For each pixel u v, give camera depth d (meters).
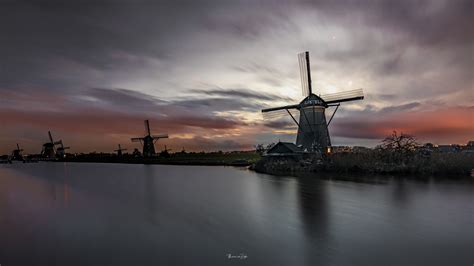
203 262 7.21
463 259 7.00
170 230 10.18
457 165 24.31
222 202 15.59
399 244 8.09
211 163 66.38
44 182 30.20
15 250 8.31
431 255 7.29
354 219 10.79
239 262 7.16
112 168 59.72
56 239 9.37
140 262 7.31
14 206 15.62
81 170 54.09
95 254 7.96
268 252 7.77
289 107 42.12
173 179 30.61
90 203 16.27
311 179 24.36
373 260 7.03
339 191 17.30
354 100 38.75
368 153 30.70
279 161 37.62
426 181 20.94
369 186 19.09
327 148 37.53
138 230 10.26
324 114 39.78
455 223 10.05
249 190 19.97
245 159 71.94
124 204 15.68
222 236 9.27
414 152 28.48
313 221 10.67
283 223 10.60
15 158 148.00
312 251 7.72
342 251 7.67
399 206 12.85
